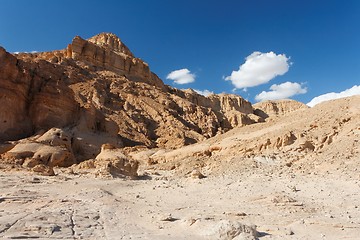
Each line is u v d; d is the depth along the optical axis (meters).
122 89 90.44
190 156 38.88
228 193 19.97
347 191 19.08
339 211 15.15
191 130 80.75
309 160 27.20
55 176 24.69
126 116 75.12
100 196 17.98
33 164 29.28
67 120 44.62
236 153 33.66
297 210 15.12
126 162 29.81
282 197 17.17
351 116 32.84
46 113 42.34
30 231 10.14
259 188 20.77
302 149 29.83
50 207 14.34
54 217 12.08
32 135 38.53
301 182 21.91
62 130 38.09
